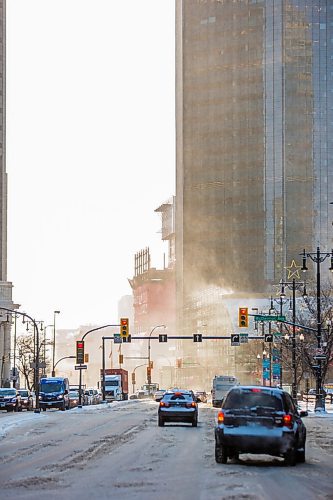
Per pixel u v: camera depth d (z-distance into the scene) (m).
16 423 63.88
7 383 154.38
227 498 22.16
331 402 112.56
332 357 112.25
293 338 103.44
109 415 80.62
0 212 182.75
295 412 33.12
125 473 28.86
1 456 35.62
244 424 31.66
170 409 59.69
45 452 37.66
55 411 97.62
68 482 26.16
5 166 185.25
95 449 39.38
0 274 181.50
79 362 109.31
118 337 119.38
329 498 22.50
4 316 167.00
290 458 31.84
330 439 48.50
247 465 31.98
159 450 38.88
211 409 104.88
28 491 23.92
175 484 25.61
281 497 22.58
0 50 185.25
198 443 43.44
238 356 195.75
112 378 158.62
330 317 107.38
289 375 164.25
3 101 184.75
